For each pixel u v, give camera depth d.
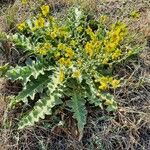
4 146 0.72
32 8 0.92
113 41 0.77
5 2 0.96
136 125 0.74
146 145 0.73
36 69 0.79
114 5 0.94
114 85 0.74
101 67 0.81
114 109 0.75
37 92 0.78
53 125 0.74
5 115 0.75
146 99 0.78
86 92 0.77
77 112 0.73
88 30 0.80
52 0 0.94
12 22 0.90
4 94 0.79
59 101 0.75
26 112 0.75
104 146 0.72
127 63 0.83
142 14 0.92
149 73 0.82
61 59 0.75
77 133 0.73
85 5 0.92
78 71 0.74
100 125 0.74
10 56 0.84
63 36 0.83
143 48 0.83
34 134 0.73
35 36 0.85
